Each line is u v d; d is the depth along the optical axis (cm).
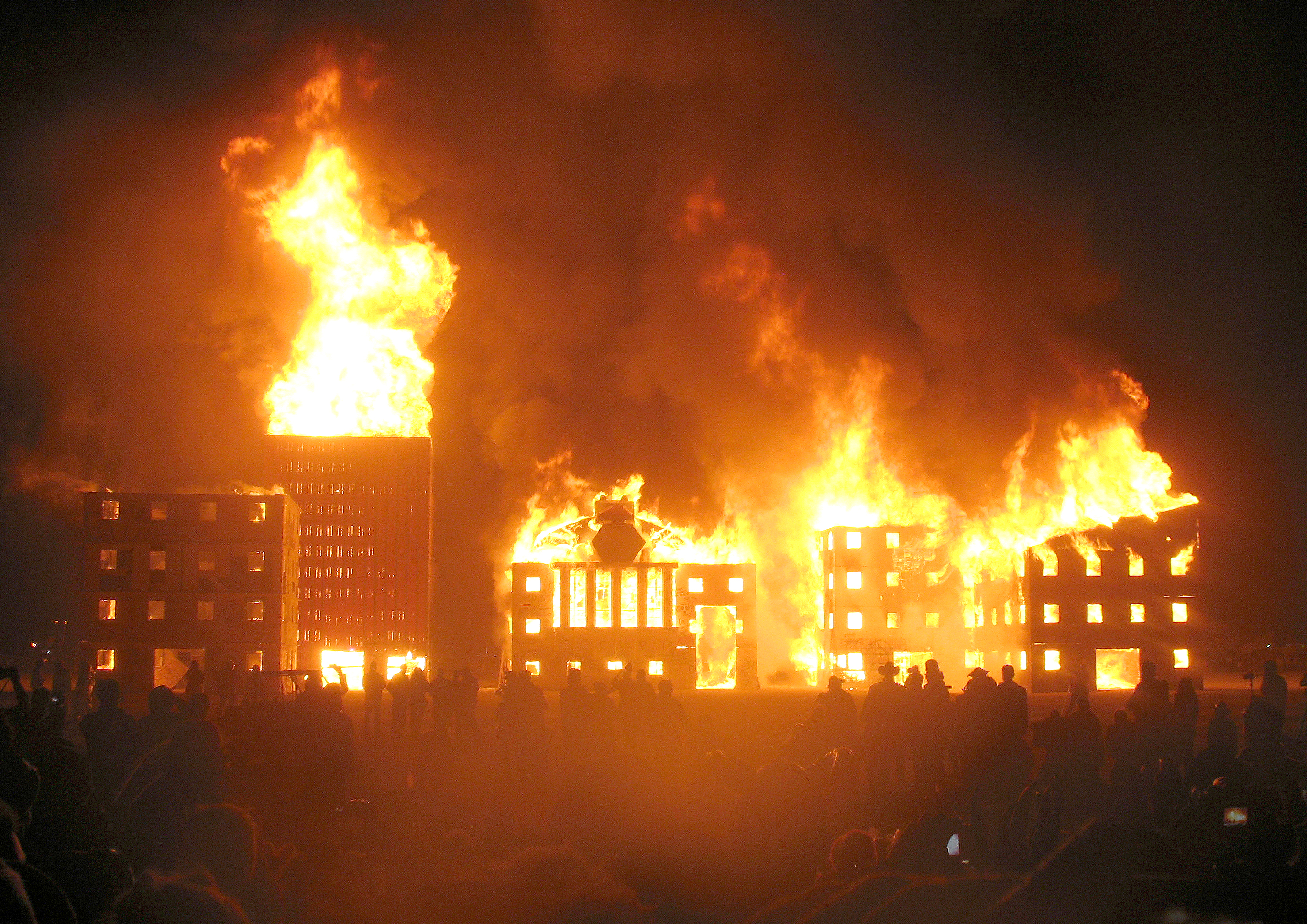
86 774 969
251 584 7525
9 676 1566
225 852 764
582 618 8069
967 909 615
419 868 1186
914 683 2377
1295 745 2523
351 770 2114
